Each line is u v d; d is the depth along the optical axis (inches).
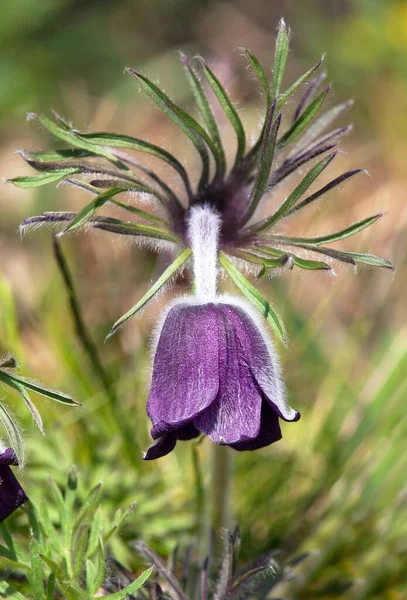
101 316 22.9
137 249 24.0
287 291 22.7
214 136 17.3
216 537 18.5
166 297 22.7
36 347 22.2
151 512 19.5
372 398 21.2
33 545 16.9
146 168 17.4
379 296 24.0
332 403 21.5
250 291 16.7
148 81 16.9
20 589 17.9
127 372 21.3
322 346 23.4
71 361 20.8
